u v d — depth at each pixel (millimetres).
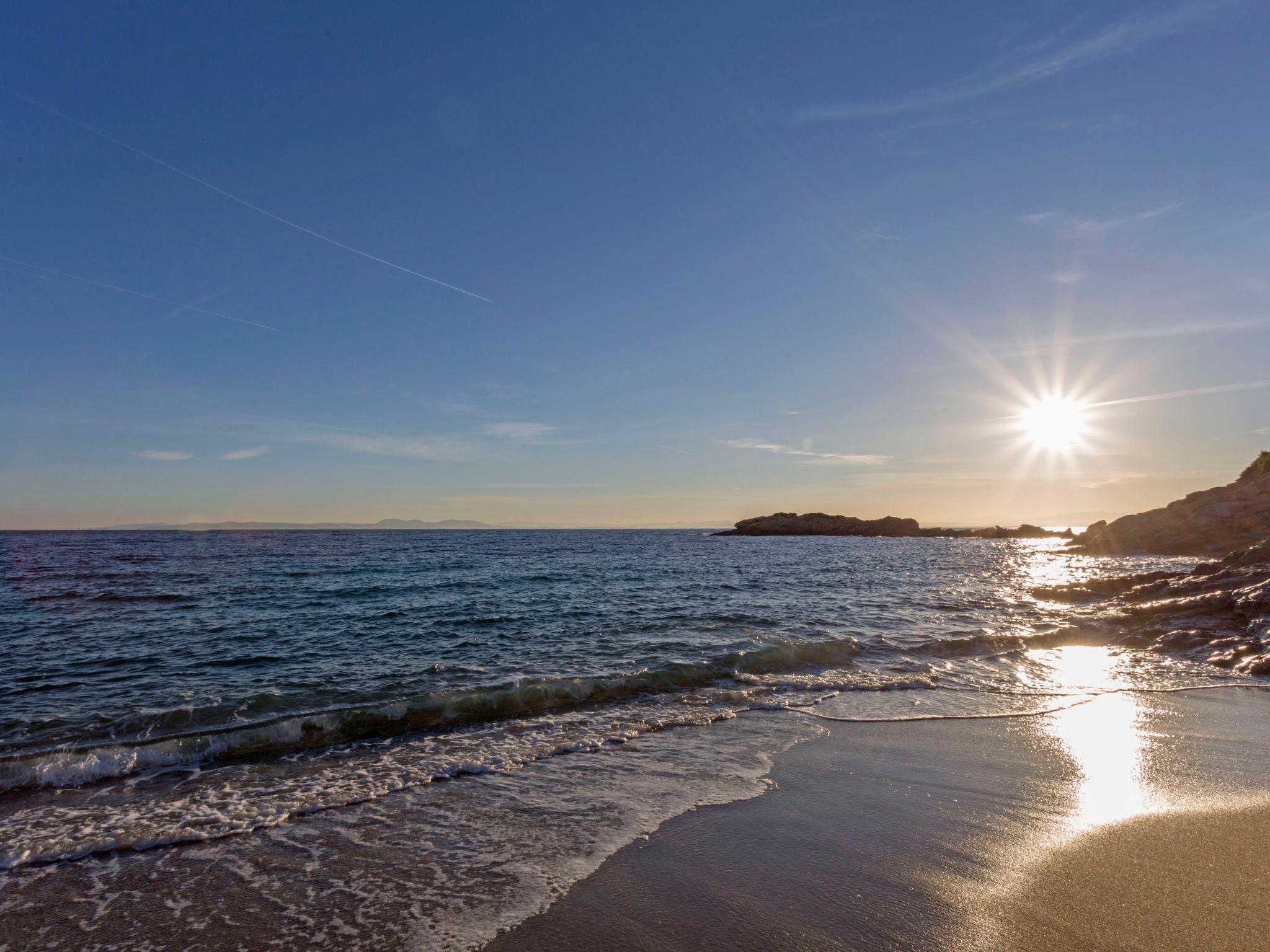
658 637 16266
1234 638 14750
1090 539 73562
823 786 7059
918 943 4152
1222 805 6449
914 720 9742
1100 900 4633
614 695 11250
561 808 6500
